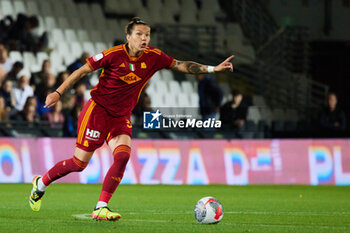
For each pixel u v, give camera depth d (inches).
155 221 909.2
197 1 3223.4
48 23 2748.5
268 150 2096.5
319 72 3361.2
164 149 2054.6
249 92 2869.1
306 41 3041.3
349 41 3390.7
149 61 835.4
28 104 2154.3
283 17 3351.4
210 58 2913.4
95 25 2901.1
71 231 751.7
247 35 3201.3
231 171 2078.0
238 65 2982.3
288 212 1130.0
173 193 1651.1
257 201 1416.1
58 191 1640.0
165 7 3125.0
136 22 798.5
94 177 2001.7
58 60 2576.3
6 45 2440.9
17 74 2299.5
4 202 1258.0
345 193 1729.8
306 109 2815.0
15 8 2706.7
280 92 2910.9
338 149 2087.8
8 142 1939.0
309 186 2023.9
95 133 833.5
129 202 1342.3
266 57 3038.9
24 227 794.2
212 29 2947.8
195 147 2073.1
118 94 826.8
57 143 1988.2
